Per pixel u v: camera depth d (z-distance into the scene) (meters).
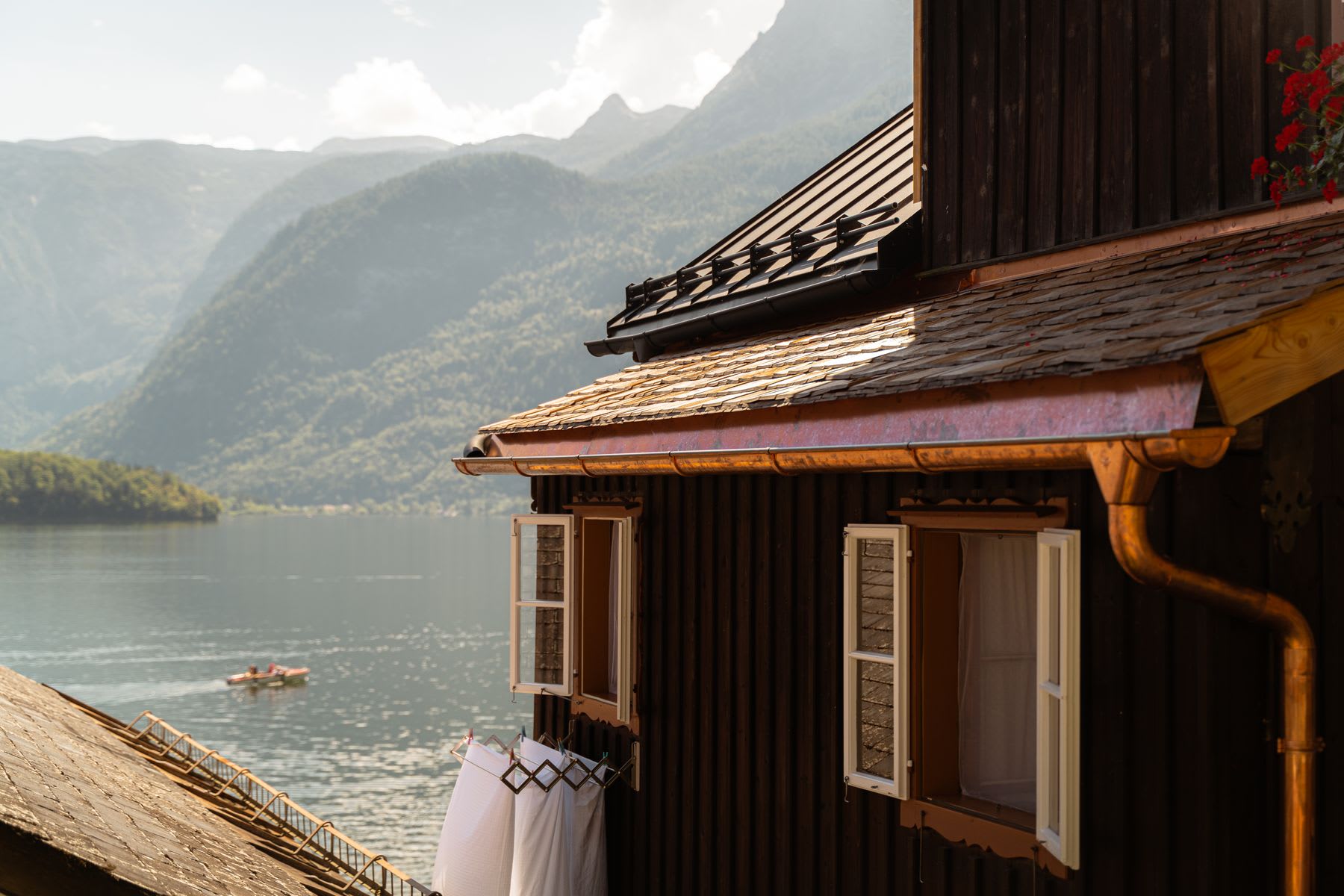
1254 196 5.48
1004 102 6.93
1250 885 4.39
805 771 6.53
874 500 6.03
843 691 6.18
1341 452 4.52
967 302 6.50
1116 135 6.18
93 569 180.50
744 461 5.70
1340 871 4.39
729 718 7.16
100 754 7.03
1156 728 4.56
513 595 9.05
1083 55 6.40
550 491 9.12
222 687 92.44
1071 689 4.79
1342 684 4.45
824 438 5.21
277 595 152.62
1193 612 4.43
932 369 4.88
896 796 5.71
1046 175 6.62
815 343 7.00
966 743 5.77
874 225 7.89
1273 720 4.42
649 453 6.51
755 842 6.92
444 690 92.56
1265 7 5.44
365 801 60.34
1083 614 4.88
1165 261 5.42
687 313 9.62
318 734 77.06
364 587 163.50
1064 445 4.00
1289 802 4.31
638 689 8.05
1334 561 4.48
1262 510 4.40
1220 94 5.64
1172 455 3.63
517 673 9.02
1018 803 5.60
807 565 6.54
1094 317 4.77
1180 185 5.84
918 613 5.71
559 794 7.68
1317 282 3.90
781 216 10.38
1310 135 5.21
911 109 11.00
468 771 8.05
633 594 8.10
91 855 3.32
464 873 7.82
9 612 131.50
